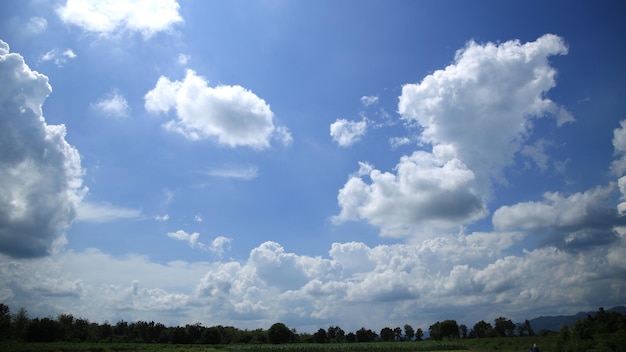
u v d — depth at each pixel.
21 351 82.44
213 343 154.38
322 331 173.12
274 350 96.38
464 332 194.12
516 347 77.62
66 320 140.38
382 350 89.81
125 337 152.75
